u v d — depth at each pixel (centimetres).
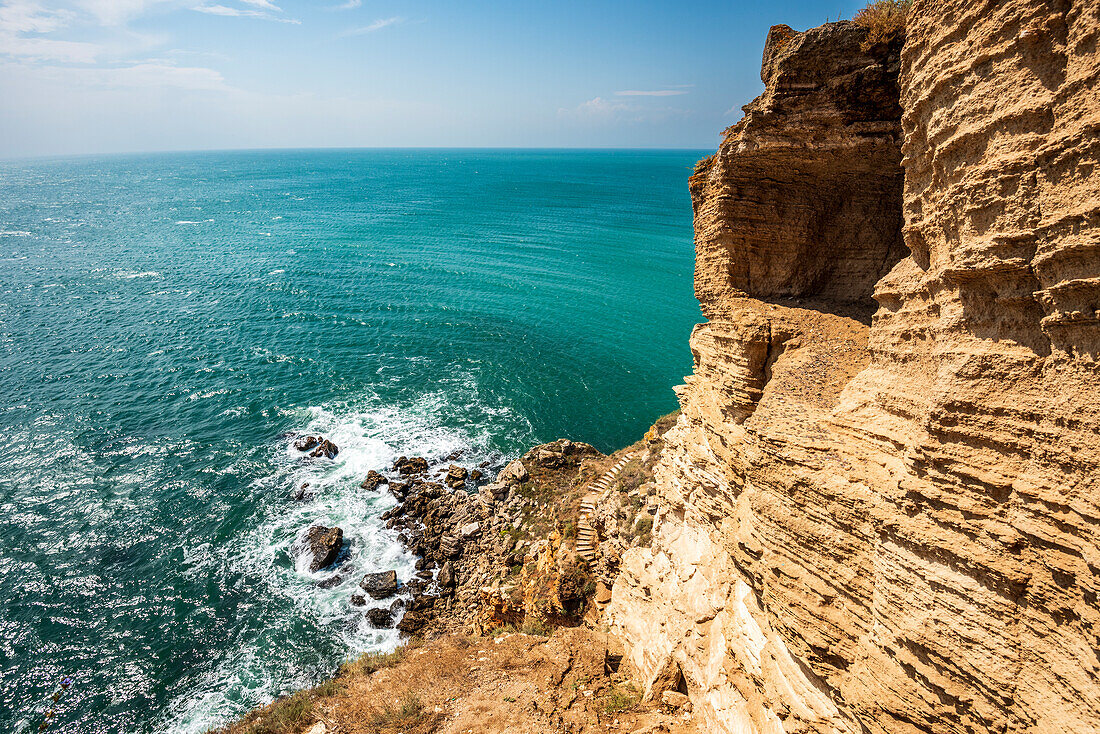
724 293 1521
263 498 3712
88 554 3238
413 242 11594
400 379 5438
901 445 989
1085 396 723
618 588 2236
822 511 1074
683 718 1625
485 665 2183
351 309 7344
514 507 3500
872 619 998
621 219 14712
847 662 1036
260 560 3238
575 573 2528
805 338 1373
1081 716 712
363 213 15625
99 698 2503
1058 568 733
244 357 5803
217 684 2581
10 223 13550
